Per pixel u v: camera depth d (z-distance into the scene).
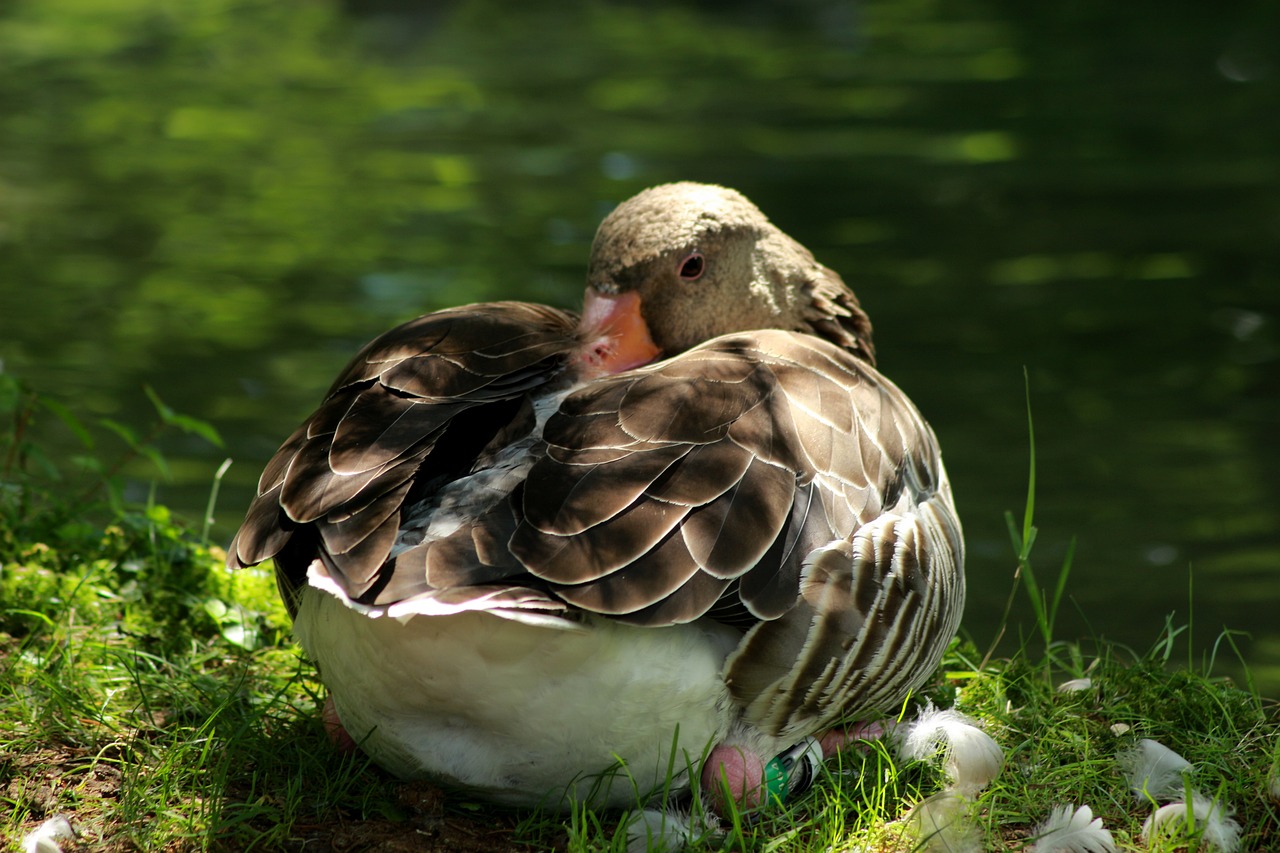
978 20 35.78
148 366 15.65
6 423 13.78
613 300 7.11
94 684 6.57
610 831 5.65
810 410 5.84
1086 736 6.30
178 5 39.47
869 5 38.00
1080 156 24.19
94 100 28.50
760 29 35.84
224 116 27.33
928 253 19.69
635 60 32.31
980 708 6.67
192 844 5.44
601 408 5.59
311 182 22.92
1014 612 10.57
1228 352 16.33
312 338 16.48
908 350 16.48
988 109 27.23
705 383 5.70
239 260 19.12
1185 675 6.82
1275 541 11.81
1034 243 20.11
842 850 5.43
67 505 8.68
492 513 5.19
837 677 5.58
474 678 5.20
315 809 5.75
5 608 7.18
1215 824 5.42
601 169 23.48
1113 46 32.16
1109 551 11.67
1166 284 18.45
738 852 5.51
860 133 25.86
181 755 5.85
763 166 23.67
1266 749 6.08
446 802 5.82
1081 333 16.95
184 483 12.70
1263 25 33.47
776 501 5.37
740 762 5.59
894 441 6.18
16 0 39.69
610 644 5.15
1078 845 5.42
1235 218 20.91
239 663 7.05
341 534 5.06
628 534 5.05
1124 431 14.30
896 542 5.77
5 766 5.94
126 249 19.66
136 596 7.53
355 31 36.31
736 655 5.38
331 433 5.60
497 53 33.41
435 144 25.25
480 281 17.98
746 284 7.28
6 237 19.94
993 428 14.41
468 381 5.78
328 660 5.52
